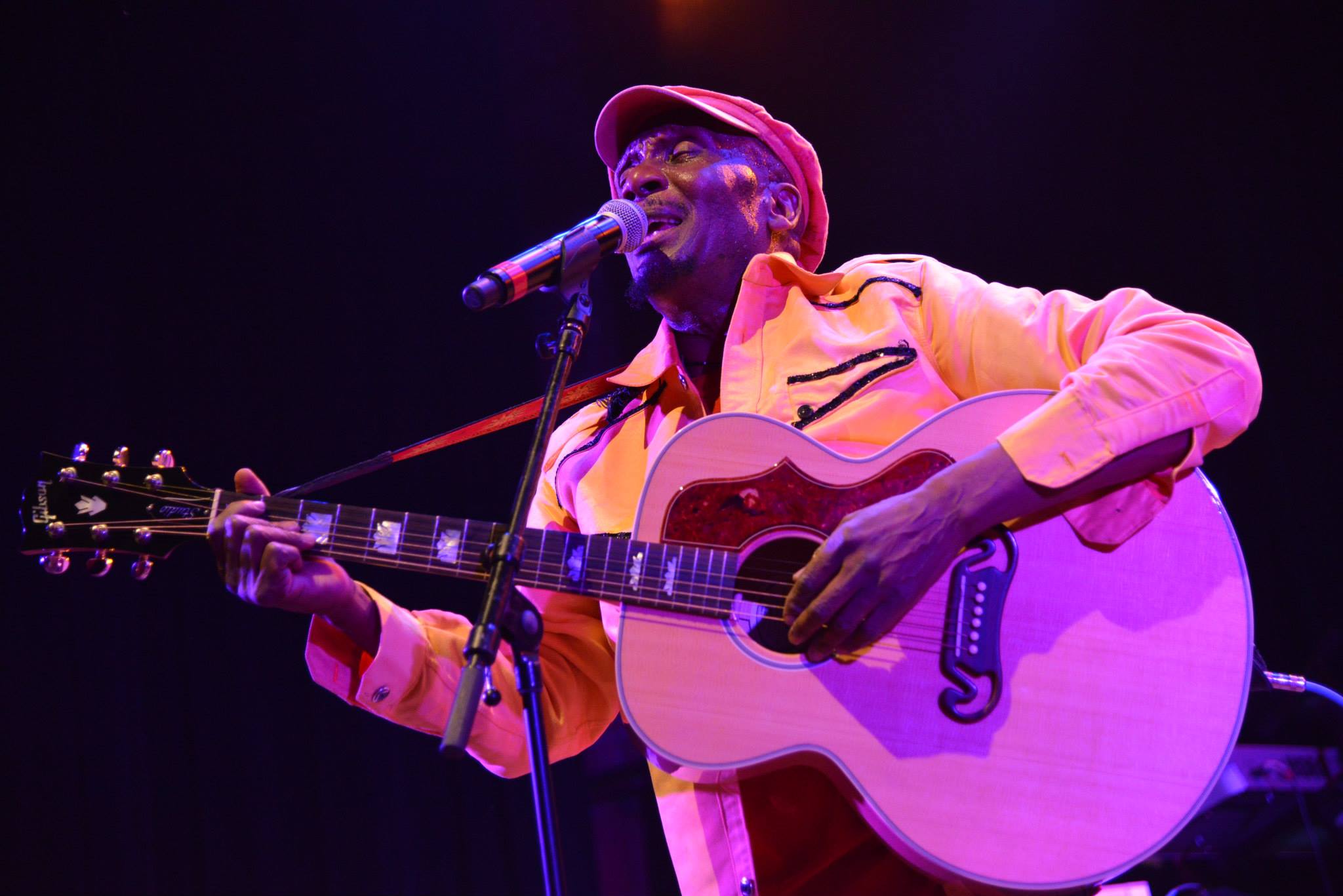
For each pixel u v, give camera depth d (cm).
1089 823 160
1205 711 166
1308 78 511
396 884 455
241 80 494
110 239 453
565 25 545
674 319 226
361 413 501
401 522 171
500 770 207
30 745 394
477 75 544
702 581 173
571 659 216
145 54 470
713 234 219
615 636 195
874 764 163
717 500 178
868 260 220
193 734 432
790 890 180
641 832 489
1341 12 507
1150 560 172
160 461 172
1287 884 286
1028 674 167
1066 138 546
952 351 198
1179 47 530
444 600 509
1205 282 523
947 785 162
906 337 199
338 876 443
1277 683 216
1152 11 531
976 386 197
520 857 489
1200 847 289
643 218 198
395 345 518
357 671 184
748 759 163
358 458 495
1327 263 503
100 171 455
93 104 456
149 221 466
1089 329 190
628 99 230
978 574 171
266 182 499
